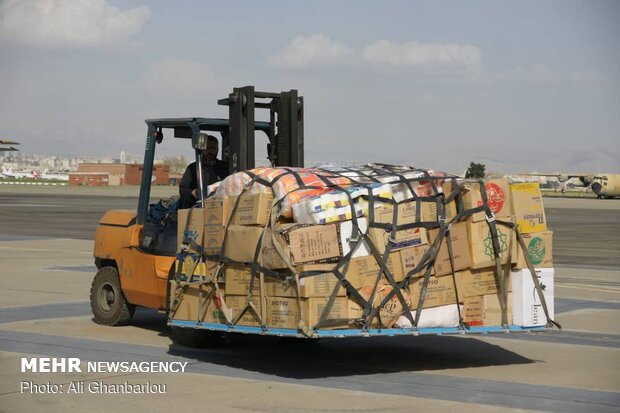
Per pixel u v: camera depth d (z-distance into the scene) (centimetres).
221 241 845
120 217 1075
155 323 1111
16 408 675
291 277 770
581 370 838
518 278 848
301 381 779
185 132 1029
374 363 870
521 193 853
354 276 784
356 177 833
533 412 667
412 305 811
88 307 1224
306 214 784
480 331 833
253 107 995
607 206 6438
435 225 820
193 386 754
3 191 8356
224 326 848
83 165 12862
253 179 833
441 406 684
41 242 2464
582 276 1764
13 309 1198
